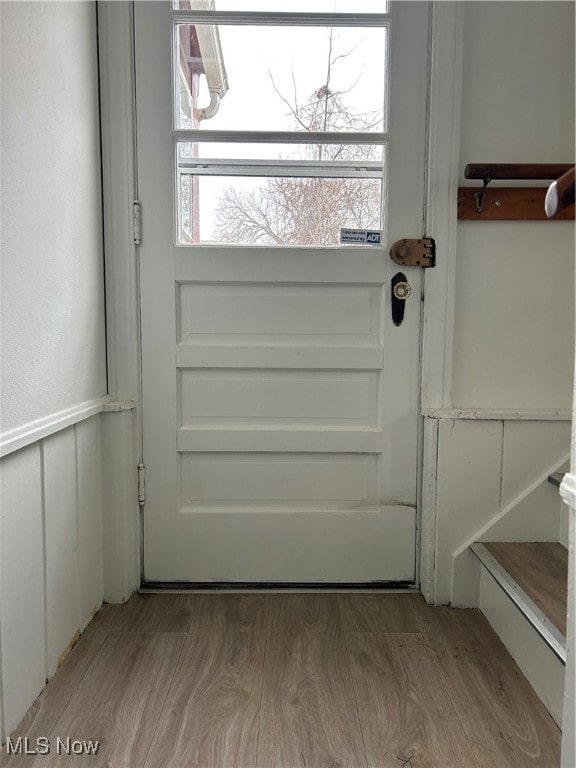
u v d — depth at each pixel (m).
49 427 1.20
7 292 1.05
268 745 1.05
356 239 1.64
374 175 1.62
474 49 1.58
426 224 1.61
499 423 1.58
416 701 1.17
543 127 1.60
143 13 1.55
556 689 1.11
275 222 1.64
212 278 1.63
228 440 1.67
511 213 1.60
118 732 1.08
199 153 1.61
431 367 1.64
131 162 1.59
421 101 1.58
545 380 1.67
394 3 1.55
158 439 1.67
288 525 1.69
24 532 1.12
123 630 1.46
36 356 1.17
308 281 1.63
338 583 1.70
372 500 1.70
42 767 0.99
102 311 1.59
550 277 1.64
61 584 1.31
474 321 1.65
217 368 1.66
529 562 1.45
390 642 1.41
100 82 1.55
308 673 1.27
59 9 1.29
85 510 1.47
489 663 1.32
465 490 1.60
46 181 1.22
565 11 1.56
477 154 1.61
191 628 1.47
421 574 1.69
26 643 1.13
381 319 1.66
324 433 1.67
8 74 1.05
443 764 1.00
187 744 1.05
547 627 1.12
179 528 1.69
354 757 1.02
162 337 1.64
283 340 1.66
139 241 1.61
